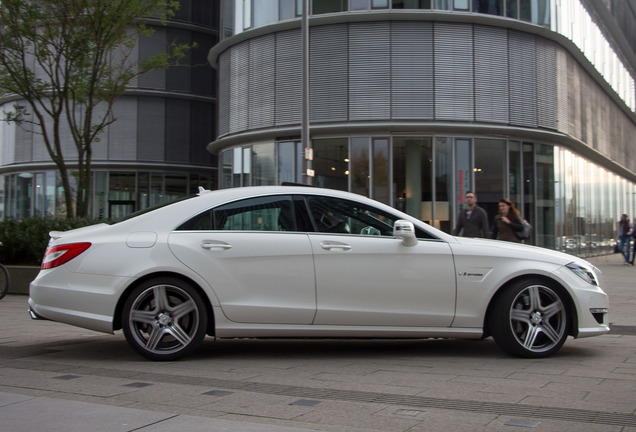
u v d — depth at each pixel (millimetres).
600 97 27938
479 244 6031
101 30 13914
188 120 29797
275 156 20219
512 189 20125
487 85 19547
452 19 19234
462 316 5852
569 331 5980
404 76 19141
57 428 3617
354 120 19172
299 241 5820
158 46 29156
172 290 5688
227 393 4516
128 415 3879
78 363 5660
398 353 6238
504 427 3707
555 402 4270
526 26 20094
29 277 12062
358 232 5957
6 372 5242
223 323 5680
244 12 21078
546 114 20891
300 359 5914
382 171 19344
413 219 6078
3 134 30531
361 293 5789
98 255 5711
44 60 14227
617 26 30328
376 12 19031
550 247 21516
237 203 5973
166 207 5973
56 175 29141
